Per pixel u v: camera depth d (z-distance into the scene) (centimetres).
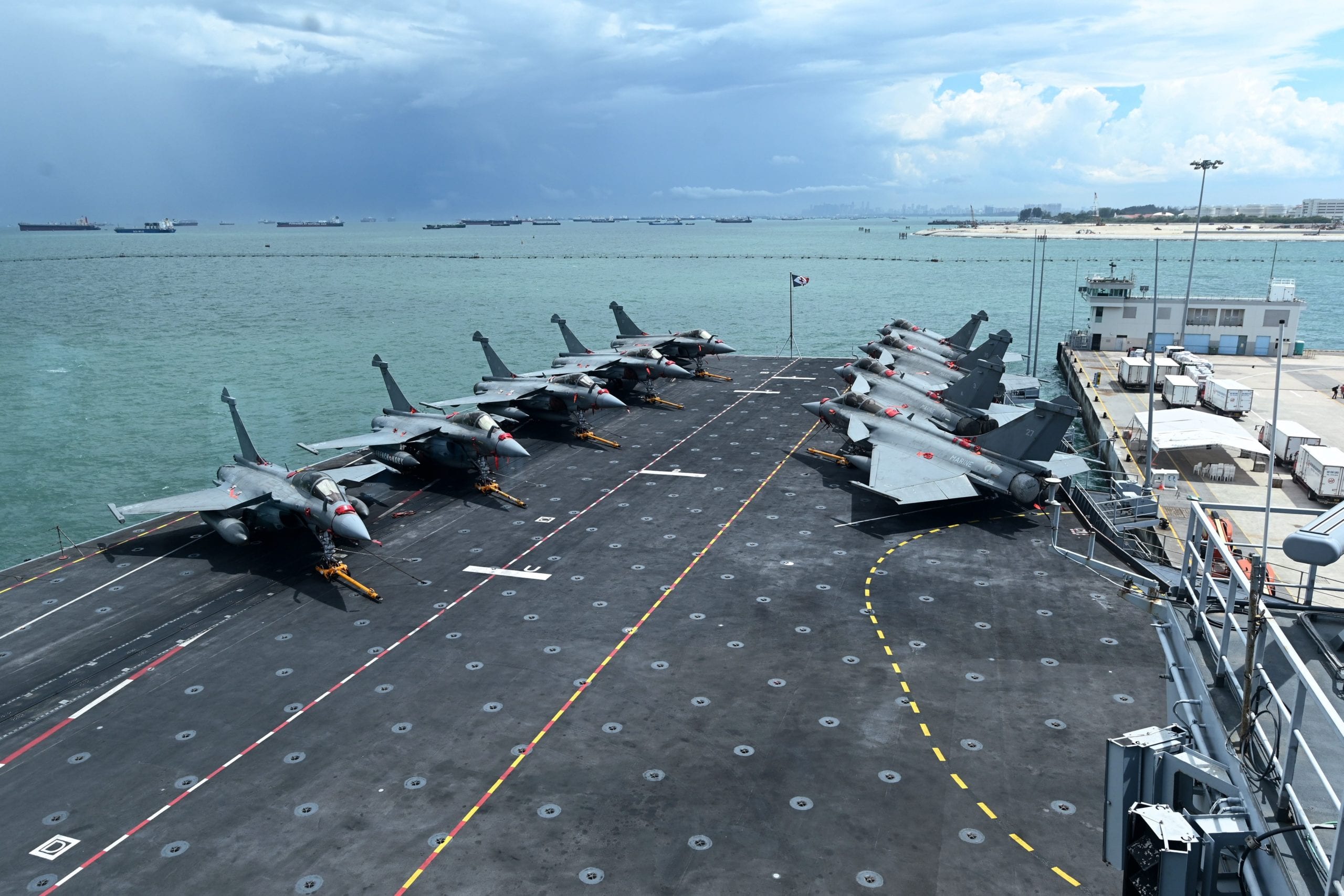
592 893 1836
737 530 4131
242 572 3716
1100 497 4962
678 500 4600
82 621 3247
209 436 8144
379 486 4997
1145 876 1270
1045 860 1911
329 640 3064
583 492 4772
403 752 2372
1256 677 1435
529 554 3859
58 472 7125
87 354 12675
